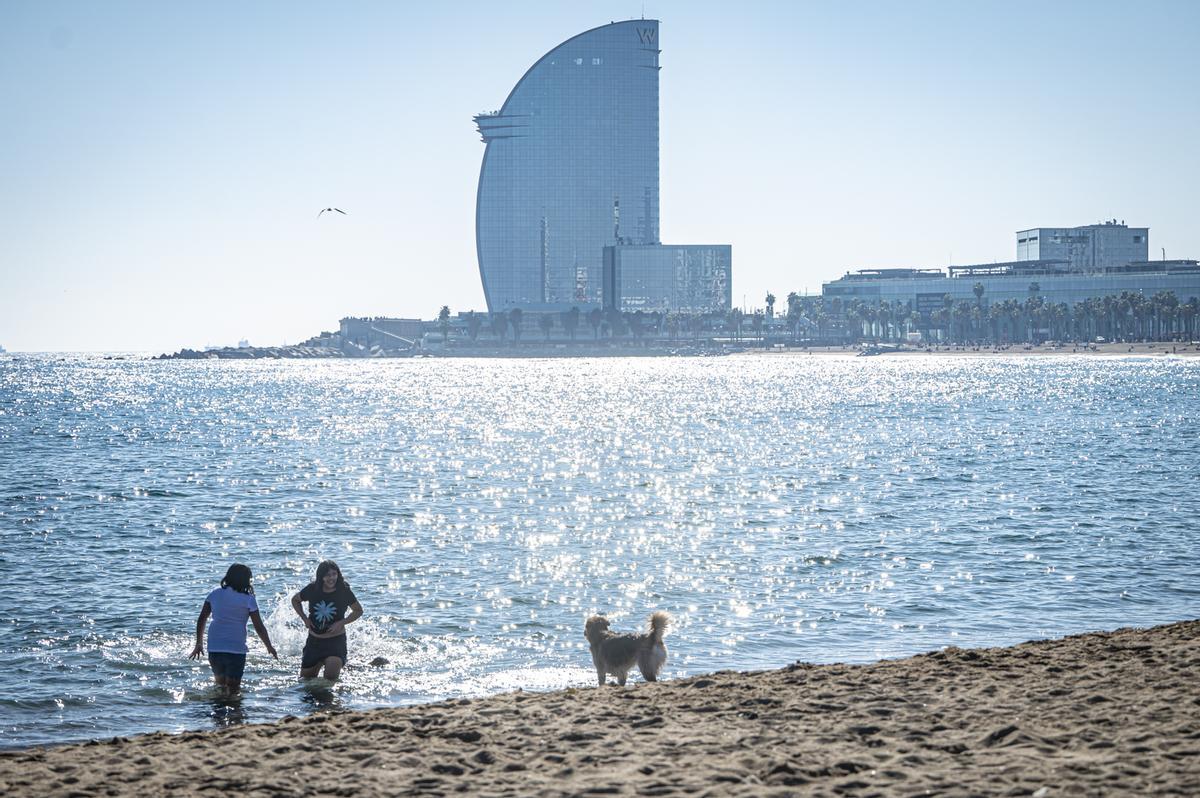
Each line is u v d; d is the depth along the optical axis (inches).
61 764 943.0
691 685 1212.5
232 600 1398.9
